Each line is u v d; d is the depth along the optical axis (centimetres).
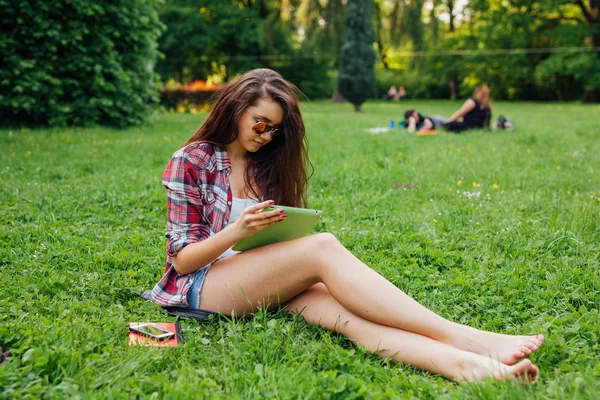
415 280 316
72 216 437
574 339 245
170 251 258
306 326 253
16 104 987
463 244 379
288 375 209
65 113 1059
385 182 590
